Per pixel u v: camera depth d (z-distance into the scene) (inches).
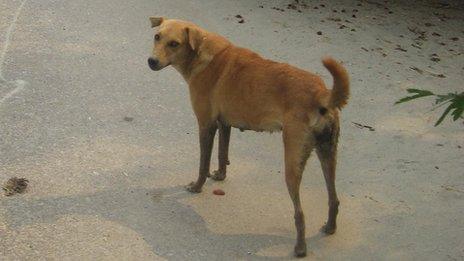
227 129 174.2
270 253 164.7
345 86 158.4
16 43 205.9
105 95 194.1
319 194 177.5
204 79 169.8
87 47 209.3
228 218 169.9
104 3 231.1
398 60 226.4
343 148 189.8
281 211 172.6
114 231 164.4
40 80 194.9
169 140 185.0
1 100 187.3
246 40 222.7
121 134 184.2
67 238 162.1
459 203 178.2
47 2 226.2
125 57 208.1
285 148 163.5
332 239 168.7
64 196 169.0
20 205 166.2
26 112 185.3
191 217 169.0
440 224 173.5
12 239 160.9
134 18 225.6
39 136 180.2
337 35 233.9
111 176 174.6
